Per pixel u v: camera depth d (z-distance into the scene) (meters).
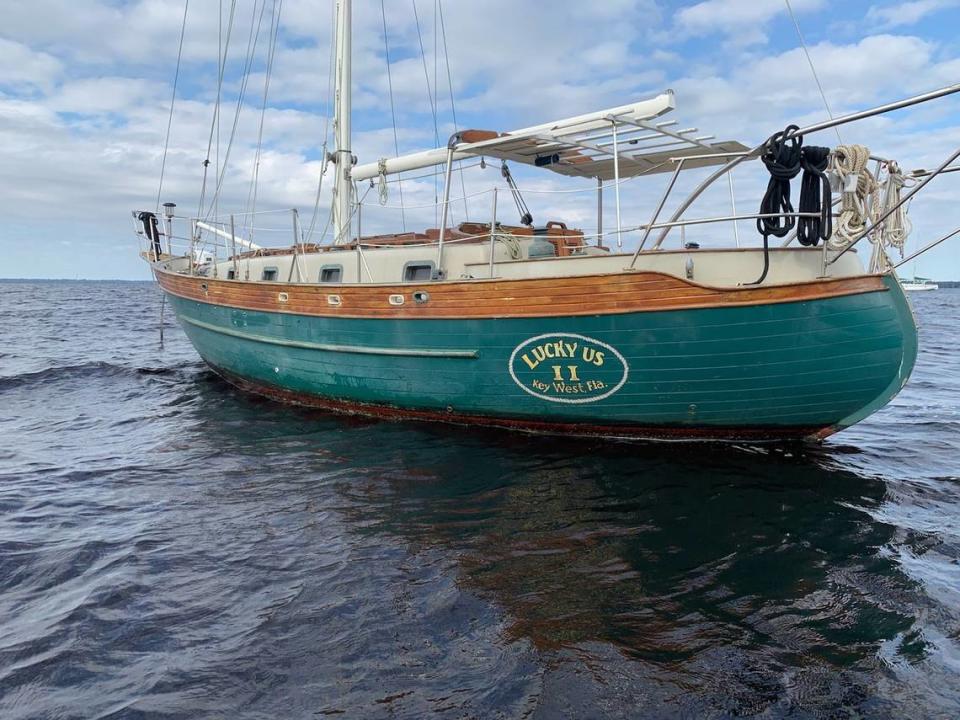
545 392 7.62
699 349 6.75
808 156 6.34
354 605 4.06
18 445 8.26
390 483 6.48
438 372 8.15
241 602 4.13
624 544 5.00
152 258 15.09
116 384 13.04
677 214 6.79
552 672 3.36
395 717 3.02
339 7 12.48
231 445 8.09
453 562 4.68
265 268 11.30
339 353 8.95
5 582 4.45
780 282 6.39
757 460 7.12
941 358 17.84
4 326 26.47
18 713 3.07
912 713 3.03
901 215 6.57
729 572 4.51
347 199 12.59
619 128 8.33
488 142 8.59
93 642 3.67
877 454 7.47
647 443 7.71
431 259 8.98
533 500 5.96
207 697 3.19
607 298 6.90
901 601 4.07
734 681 3.28
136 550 4.91
